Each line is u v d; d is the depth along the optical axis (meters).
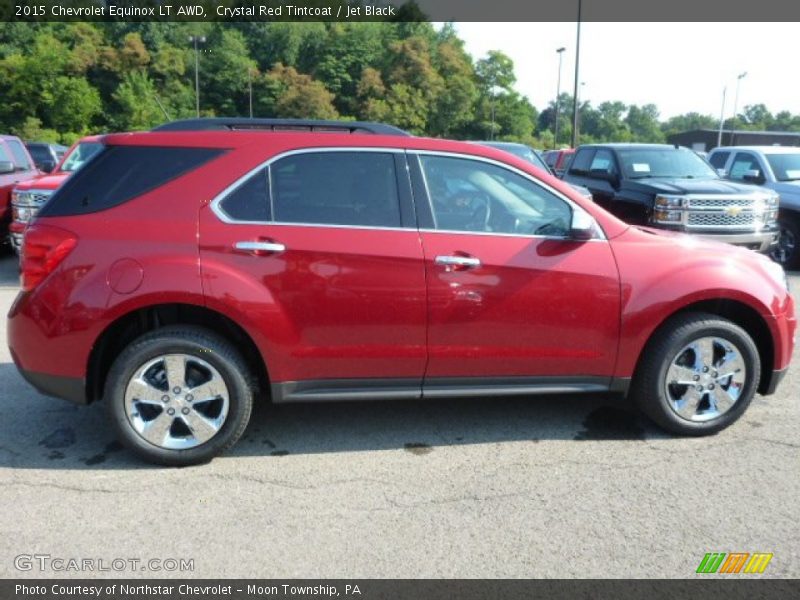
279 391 3.78
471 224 3.89
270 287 3.64
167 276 3.54
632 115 151.75
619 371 4.04
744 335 4.09
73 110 71.38
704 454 3.96
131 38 80.56
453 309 3.80
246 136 3.78
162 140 3.75
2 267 10.02
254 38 104.19
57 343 3.58
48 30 81.75
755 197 8.95
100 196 3.66
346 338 3.76
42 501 3.38
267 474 3.71
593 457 3.92
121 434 3.67
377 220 3.78
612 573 2.84
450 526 3.18
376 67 98.31
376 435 4.24
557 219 4.00
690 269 4.02
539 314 3.88
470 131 96.88
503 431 4.30
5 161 10.10
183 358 3.66
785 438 4.18
